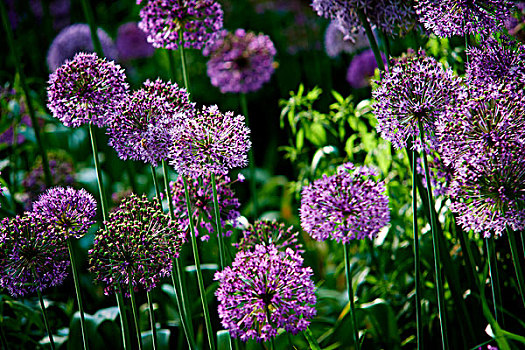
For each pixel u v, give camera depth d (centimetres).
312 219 186
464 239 202
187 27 203
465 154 186
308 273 190
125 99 191
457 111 186
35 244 189
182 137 188
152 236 189
